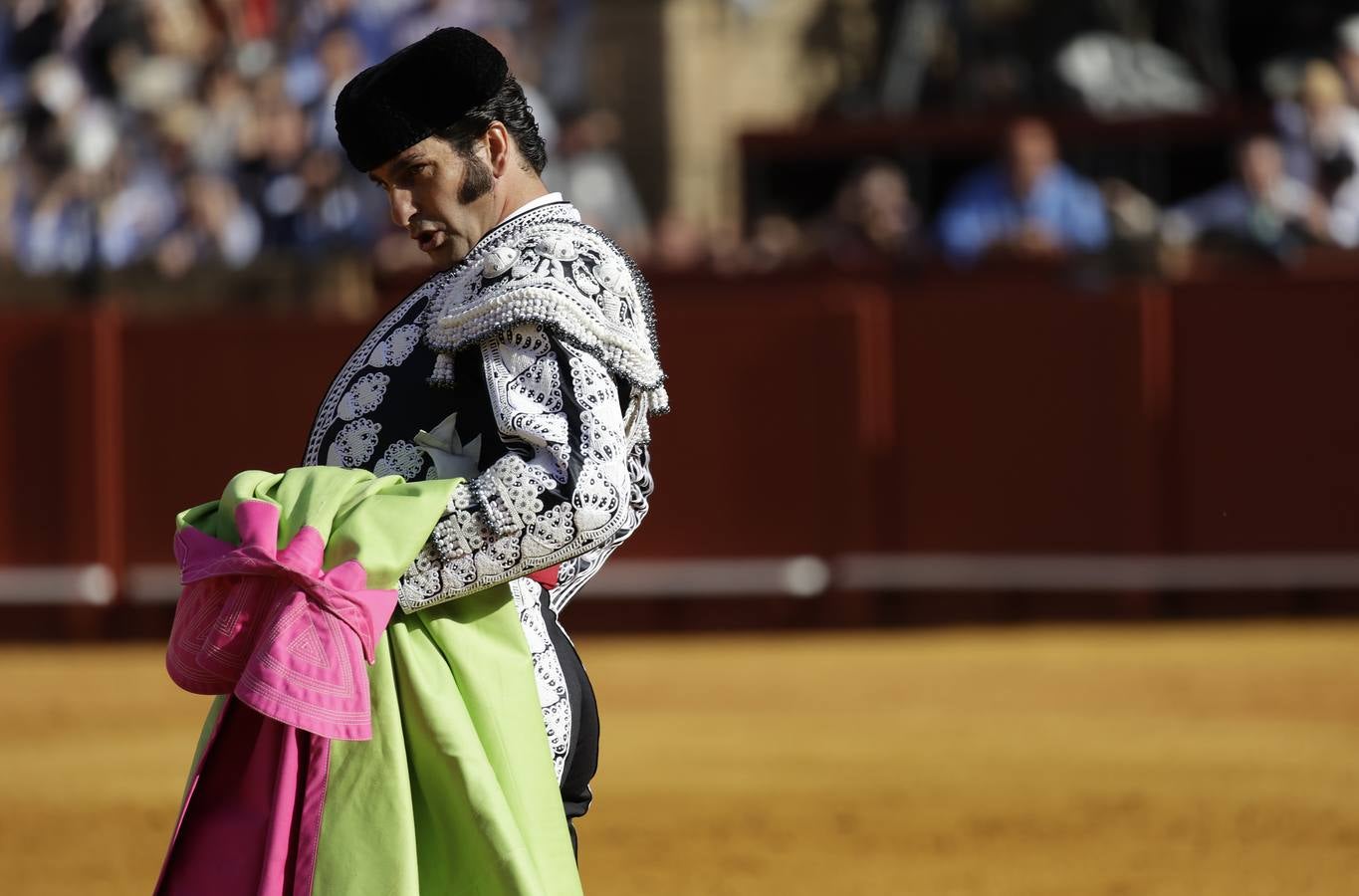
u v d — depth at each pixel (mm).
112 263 36188
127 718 25484
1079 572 32812
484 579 7996
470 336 8156
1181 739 22625
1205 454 32656
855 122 51844
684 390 33344
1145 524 32625
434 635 8078
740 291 36812
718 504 33312
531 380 8078
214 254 37750
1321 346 32406
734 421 33312
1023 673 27656
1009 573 32938
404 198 8508
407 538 7840
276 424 33531
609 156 45375
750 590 33188
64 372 33812
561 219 8531
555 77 49969
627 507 8148
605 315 8281
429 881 7926
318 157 38844
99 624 33844
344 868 7703
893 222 40344
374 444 8391
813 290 36688
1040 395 32875
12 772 21734
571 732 8648
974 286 35781
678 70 52062
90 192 40781
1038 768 21062
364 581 7770
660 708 25297
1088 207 38344
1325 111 38312
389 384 8445
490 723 8070
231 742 7930
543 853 8023
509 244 8320
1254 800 19359
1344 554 32375
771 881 16250
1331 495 32406
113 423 33875
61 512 33844
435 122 8375
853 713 24656
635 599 33438
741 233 52031
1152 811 18922
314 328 33500
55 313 33844
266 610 7812
